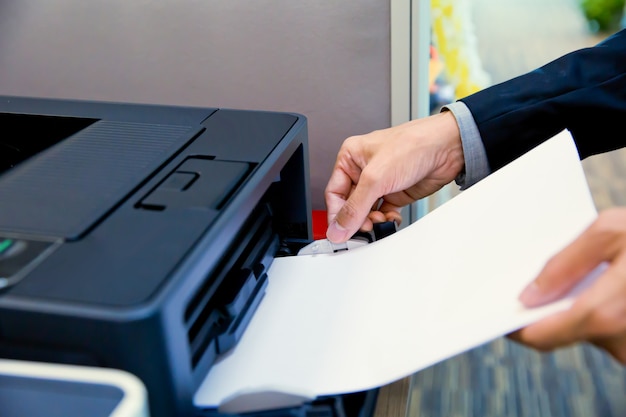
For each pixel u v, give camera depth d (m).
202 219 0.36
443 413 0.99
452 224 0.45
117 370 0.30
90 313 0.29
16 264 0.32
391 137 0.58
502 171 0.47
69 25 0.79
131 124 0.51
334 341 0.39
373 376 0.34
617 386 1.05
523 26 2.06
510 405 1.01
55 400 0.29
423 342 0.34
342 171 0.60
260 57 0.76
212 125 0.50
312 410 0.33
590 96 0.55
